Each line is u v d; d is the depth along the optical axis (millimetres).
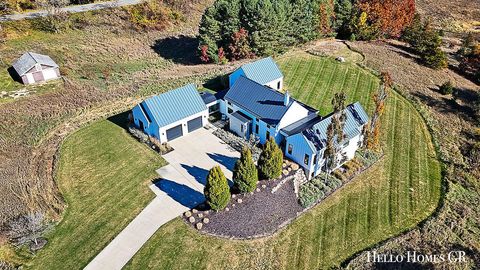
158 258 29172
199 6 82875
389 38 72500
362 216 33375
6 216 32219
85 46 62406
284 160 38250
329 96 51094
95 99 49625
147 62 61562
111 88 52594
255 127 41625
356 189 36281
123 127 44406
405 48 68000
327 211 33781
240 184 32812
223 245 30141
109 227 31688
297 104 39438
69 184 36125
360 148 40969
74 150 40594
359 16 69125
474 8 94375
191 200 34094
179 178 36594
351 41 69500
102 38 65375
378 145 41500
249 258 29312
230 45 60594
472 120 47500
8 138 41938
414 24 69750
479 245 30859
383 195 35656
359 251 30172
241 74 47188
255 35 59531
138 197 34500
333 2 68562
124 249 29859
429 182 37375
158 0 77375
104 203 34031
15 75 52531
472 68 60500
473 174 38500
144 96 50906
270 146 34031
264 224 31797
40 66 51281
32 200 34031
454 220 32906
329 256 29750
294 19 64312
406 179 37625
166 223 31891
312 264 29109
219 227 31344
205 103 44094
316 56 62375
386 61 61344
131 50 64188
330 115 38719
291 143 37344
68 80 52875
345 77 56062
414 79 56031
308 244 30656
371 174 38125
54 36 63250
